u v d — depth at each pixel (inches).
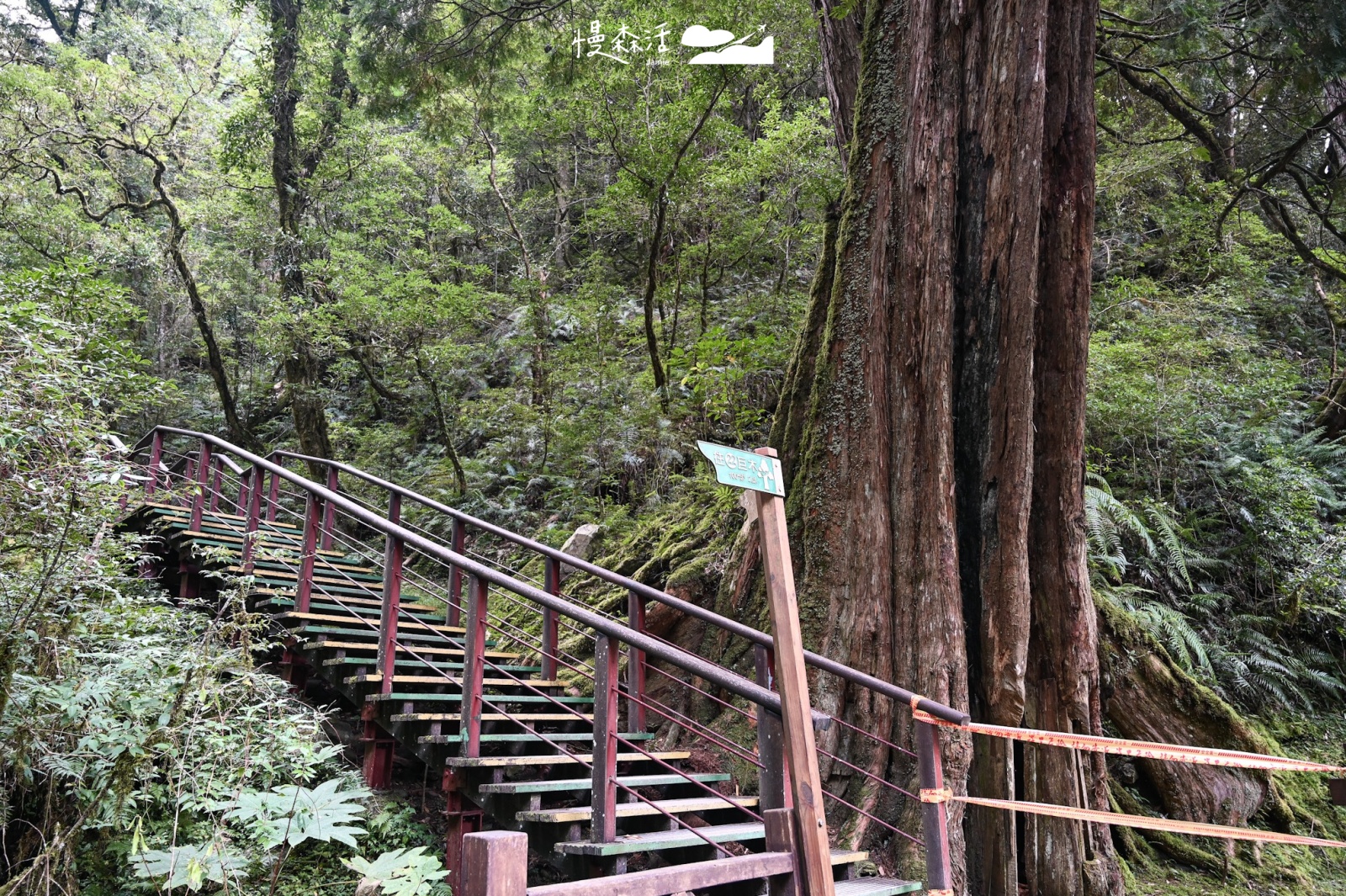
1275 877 214.1
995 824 185.2
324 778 185.0
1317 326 457.4
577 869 147.3
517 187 784.3
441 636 208.7
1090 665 199.8
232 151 542.9
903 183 216.1
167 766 141.6
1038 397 211.3
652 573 265.9
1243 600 291.1
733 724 217.6
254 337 552.7
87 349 245.6
